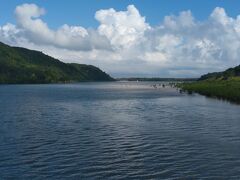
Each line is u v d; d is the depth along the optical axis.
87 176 31.22
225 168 33.44
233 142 44.97
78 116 74.44
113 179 30.47
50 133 52.31
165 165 34.47
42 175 31.42
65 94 171.00
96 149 41.34
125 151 40.31
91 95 161.25
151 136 49.47
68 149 41.28
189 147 42.09
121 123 63.06
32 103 111.56
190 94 154.62
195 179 30.44
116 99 130.62
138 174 31.77
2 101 120.94
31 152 39.66
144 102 113.62
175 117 71.38
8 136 49.59
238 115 73.50
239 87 136.12
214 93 132.50
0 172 32.16
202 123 62.00
